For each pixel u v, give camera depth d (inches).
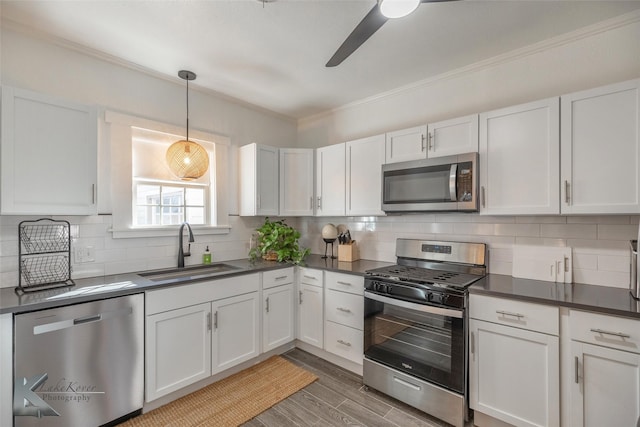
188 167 97.5
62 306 64.5
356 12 70.3
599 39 76.0
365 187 108.8
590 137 67.4
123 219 93.0
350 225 127.3
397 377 82.7
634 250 65.7
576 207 68.9
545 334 62.6
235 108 125.0
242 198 123.2
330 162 120.3
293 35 79.7
